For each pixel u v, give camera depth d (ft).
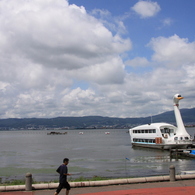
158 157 177.88
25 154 222.07
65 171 52.95
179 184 63.98
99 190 59.11
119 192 56.70
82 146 327.47
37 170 134.00
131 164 148.46
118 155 202.08
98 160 172.45
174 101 217.15
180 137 208.54
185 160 160.25
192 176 69.97
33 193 57.11
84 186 62.80
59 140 524.11
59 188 52.21
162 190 57.82
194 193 55.01
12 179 109.81
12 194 56.29
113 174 115.55
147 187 61.16
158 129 222.48
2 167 145.38
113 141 459.32
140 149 241.35
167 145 208.13
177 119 214.28
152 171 121.19
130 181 65.57
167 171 120.06
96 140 508.12
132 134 270.26
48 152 241.35
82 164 153.28
